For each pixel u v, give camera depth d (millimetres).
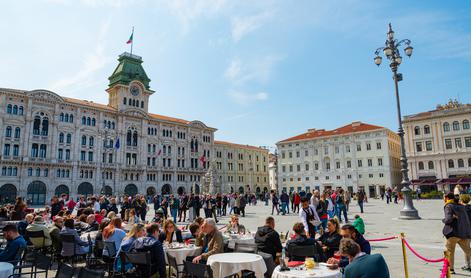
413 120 77812
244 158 114625
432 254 12336
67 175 70500
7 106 64812
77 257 12914
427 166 74938
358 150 84625
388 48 24281
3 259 8656
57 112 70188
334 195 23625
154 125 88000
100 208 27984
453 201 10203
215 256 8375
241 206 30516
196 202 28547
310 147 92938
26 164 64812
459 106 77250
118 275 8344
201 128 98750
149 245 8047
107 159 76812
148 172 84312
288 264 7895
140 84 86375
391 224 21234
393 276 9570
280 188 97312
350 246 5906
